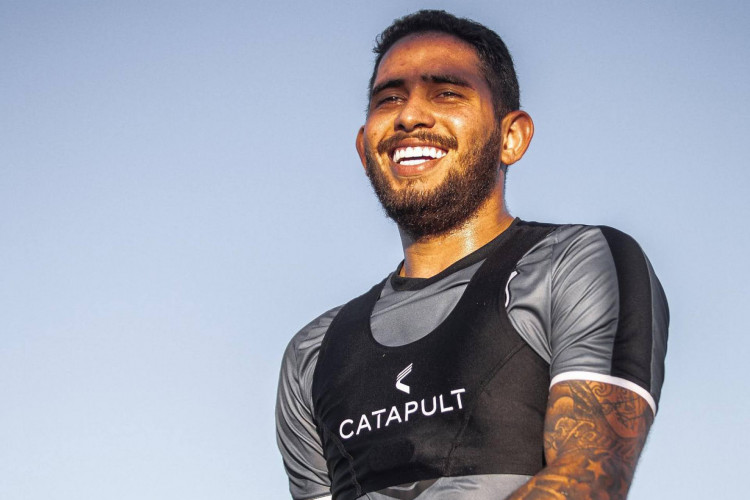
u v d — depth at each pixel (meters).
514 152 2.99
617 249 2.44
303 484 2.88
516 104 3.05
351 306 2.87
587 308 2.32
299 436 2.85
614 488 2.07
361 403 2.51
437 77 2.85
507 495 2.22
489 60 2.96
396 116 2.86
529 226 2.73
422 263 2.81
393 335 2.60
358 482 2.43
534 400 2.32
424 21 3.04
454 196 2.75
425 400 2.38
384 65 2.98
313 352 2.83
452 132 2.79
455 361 2.39
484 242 2.77
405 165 2.81
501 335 2.39
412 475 2.32
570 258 2.44
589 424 2.14
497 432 2.28
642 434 2.17
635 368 2.22
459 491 2.25
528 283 2.45
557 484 2.06
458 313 2.49
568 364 2.25
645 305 2.32
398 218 2.81
